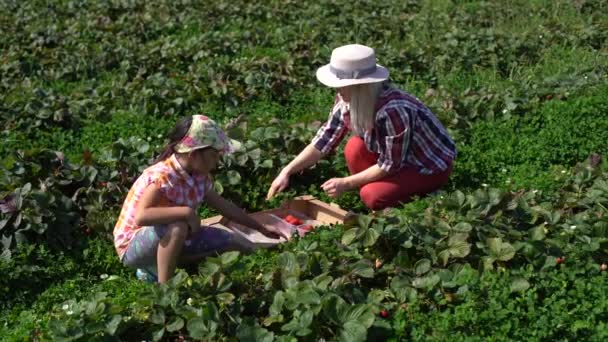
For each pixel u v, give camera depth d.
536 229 5.32
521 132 7.92
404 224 5.30
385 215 5.56
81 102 9.02
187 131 4.95
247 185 6.80
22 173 6.54
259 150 6.93
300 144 7.20
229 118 8.73
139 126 8.35
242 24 12.46
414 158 6.02
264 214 6.29
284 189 6.71
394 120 5.73
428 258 5.15
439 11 12.86
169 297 4.66
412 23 12.30
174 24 12.52
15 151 6.75
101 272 5.82
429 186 6.09
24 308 5.40
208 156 5.00
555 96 8.73
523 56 10.54
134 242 5.11
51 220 6.02
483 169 7.15
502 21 12.30
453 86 9.51
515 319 4.48
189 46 10.91
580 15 12.38
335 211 6.20
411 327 4.52
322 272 4.98
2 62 10.64
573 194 6.24
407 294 4.76
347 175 6.95
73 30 12.04
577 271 4.94
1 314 5.36
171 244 4.95
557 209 6.04
